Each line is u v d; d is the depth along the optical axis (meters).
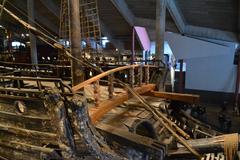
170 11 13.60
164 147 4.33
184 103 8.70
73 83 6.29
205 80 17.61
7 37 21.25
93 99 6.06
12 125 4.01
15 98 3.81
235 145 4.83
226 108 15.91
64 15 9.88
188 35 16.48
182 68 18.16
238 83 15.80
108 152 3.97
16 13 19.91
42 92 3.51
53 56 24.03
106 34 20.05
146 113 6.30
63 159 3.77
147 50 22.36
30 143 3.91
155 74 9.68
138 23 17.88
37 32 3.63
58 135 3.51
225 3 11.90
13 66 9.34
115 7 15.35
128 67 7.01
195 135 8.14
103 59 11.41
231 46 16.34
